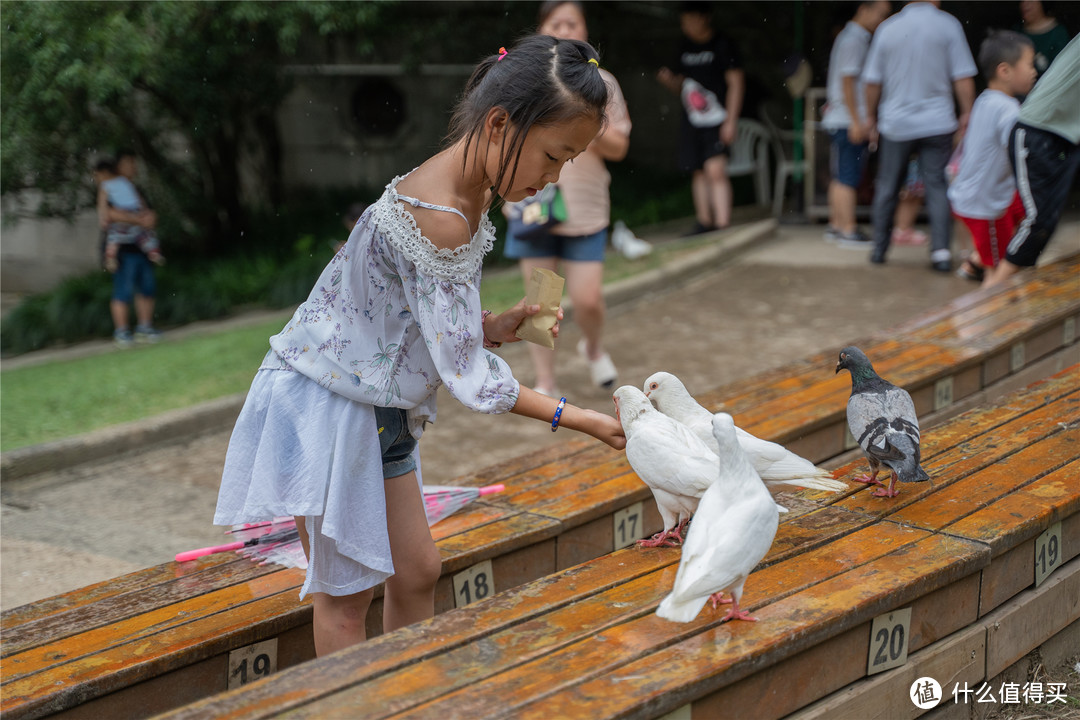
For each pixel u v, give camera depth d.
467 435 6.12
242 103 13.09
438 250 2.23
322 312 2.35
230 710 2.02
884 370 4.64
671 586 2.54
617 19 15.46
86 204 12.45
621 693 2.02
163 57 11.01
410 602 2.69
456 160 2.29
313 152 15.63
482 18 13.95
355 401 2.35
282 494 2.34
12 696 2.36
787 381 4.70
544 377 6.09
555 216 5.68
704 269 10.18
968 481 3.14
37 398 7.31
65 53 10.30
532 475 3.71
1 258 13.91
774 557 2.64
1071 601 3.12
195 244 13.75
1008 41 7.54
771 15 14.02
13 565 4.48
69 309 11.45
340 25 11.52
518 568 3.25
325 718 1.98
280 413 2.35
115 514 5.13
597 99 2.21
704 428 2.95
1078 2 7.48
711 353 7.46
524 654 2.21
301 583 2.96
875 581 2.48
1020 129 6.40
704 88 11.33
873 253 9.85
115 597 2.90
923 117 9.05
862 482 3.19
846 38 10.13
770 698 2.29
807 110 12.35
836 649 2.41
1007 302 5.84
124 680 2.48
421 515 2.62
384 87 15.34
